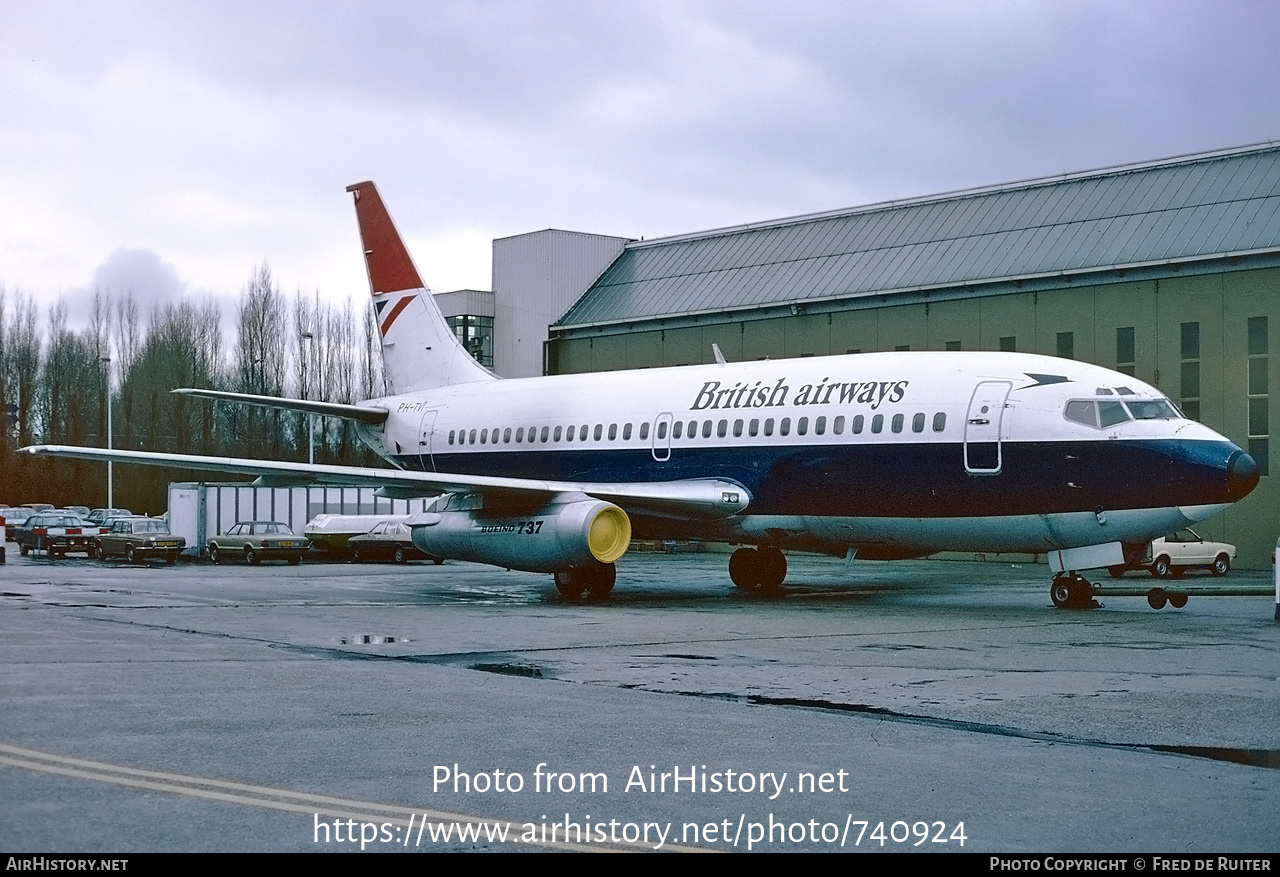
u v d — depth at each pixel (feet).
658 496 85.87
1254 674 46.24
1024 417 73.72
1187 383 134.72
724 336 173.06
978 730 34.86
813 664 49.19
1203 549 123.75
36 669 46.39
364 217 123.75
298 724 35.17
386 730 34.35
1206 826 24.89
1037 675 46.01
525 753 31.42
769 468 84.64
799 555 158.61
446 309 213.05
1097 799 26.99
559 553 82.58
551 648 54.54
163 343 274.16
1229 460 69.10
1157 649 54.19
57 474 276.21
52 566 137.18
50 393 284.00
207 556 160.45
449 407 111.14
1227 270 132.05
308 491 170.40
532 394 104.68
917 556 89.10
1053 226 150.00
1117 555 73.46
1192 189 142.82
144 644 55.01
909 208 168.76
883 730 34.76
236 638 57.93
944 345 152.05
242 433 266.57
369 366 262.88
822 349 162.61
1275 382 129.08
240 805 26.07
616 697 40.52
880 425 79.41
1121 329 139.23
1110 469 71.00
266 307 262.26
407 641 57.06
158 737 33.14
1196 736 34.06
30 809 25.53
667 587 98.78
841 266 165.68
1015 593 91.45
